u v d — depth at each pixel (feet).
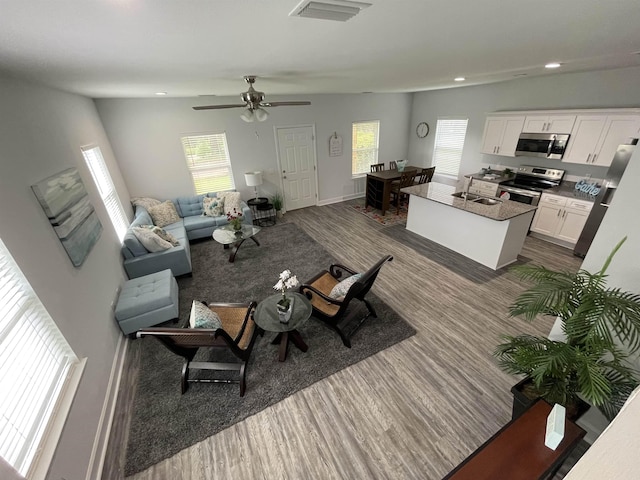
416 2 3.82
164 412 7.24
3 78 6.46
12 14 3.27
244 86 12.69
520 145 16.11
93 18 3.66
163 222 16.10
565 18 4.68
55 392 5.43
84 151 10.97
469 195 14.92
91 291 7.97
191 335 6.83
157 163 16.79
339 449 6.29
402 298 11.19
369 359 8.53
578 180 14.83
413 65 8.98
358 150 23.50
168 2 3.34
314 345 9.14
